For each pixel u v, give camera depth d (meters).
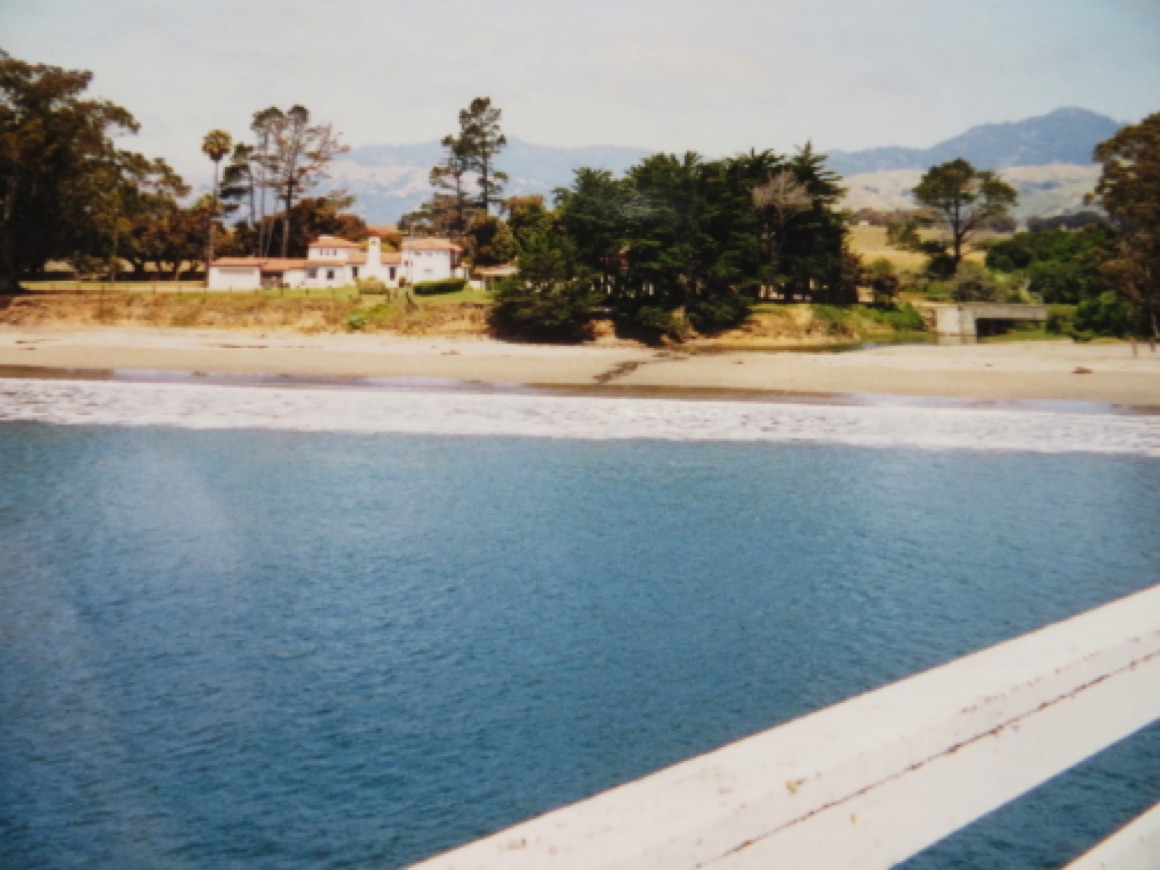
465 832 11.48
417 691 15.49
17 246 93.81
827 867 1.67
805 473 33.22
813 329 97.81
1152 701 2.18
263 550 23.02
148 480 30.48
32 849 10.89
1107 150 99.19
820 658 17.02
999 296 123.56
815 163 108.69
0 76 89.69
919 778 1.81
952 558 23.39
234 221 154.75
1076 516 27.53
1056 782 11.30
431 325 89.00
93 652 16.62
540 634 18.11
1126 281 93.31
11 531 24.19
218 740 13.67
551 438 39.25
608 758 13.34
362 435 39.06
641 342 90.25
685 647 17.58
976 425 43.34
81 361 61.25
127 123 98.38
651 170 92.69
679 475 32.66
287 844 11.18
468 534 24.98
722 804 1.62
